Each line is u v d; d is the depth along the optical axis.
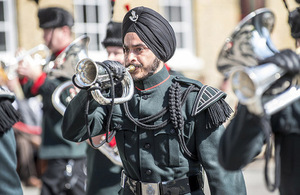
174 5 16.05
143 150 4.27
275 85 3.01
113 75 3.96
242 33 4.30
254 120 3.01
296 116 3.29
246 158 3.23
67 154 7.13
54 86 7.01
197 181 4.32
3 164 4.36
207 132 4.19
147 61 4.23
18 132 10.33
